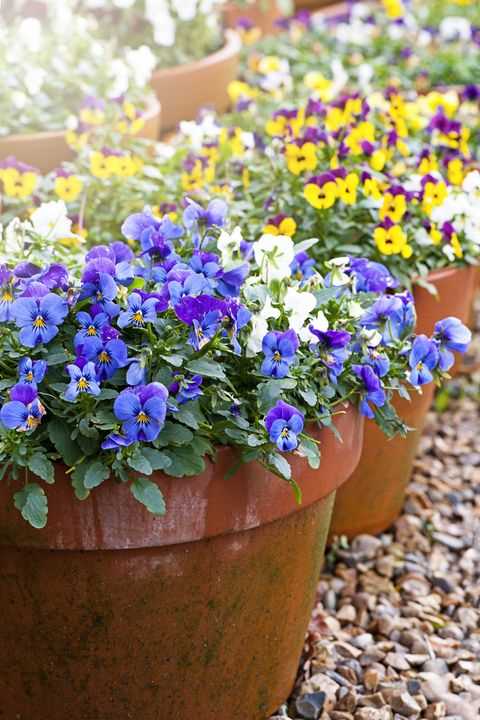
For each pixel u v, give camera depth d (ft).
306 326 4.35
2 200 5.55
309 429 4.26
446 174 6.21
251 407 4.16
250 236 5.35
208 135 5.99
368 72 7.55
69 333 4.13
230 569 4.24
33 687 4.30
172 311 4.17
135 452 3.94
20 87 6.45
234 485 4.12
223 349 4.07
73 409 4.00
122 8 8.55
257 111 7.04
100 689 4.28
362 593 5.46
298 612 4.56
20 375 3.98
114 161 5.57
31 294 4.07
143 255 4.38
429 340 4.41
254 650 4.44
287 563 4.38
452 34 10.39
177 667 4.30
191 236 4.55
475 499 6.21
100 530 4.05
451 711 4.87
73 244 5.25
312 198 5.26
